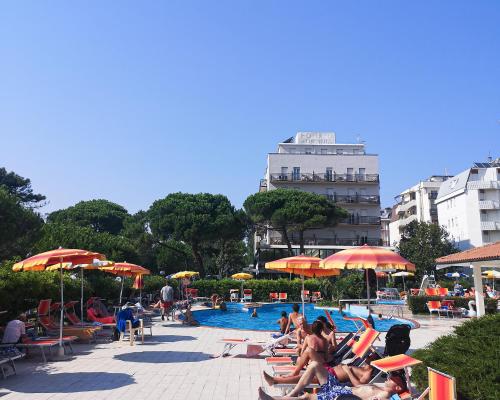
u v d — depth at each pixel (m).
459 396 5.97
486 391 5.72
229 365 11.22
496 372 6.02
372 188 69.00
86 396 8.13
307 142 76.50
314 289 42.00
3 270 13.85
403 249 56.47
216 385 9.05
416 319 24.22
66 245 27.56
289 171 68.81
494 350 6.59
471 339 7.28
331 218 58.50
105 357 12.35
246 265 74.19
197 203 51.84
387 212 106.12
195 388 8.80
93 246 28.69
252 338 16.58
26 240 18.88
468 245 64.56
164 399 7.96
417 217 81.38
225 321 27.33
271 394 8.41
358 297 35.38
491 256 16.62
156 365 11.19
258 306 35.09
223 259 56.12
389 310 27.28
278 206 56.50
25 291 13.78
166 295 23.48
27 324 14.27
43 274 16.41
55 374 10.09
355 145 74.75
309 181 68.12
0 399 7.90
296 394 7.11
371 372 7.50
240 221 54.00
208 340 15.95
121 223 67.06
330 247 65.38
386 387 6.56
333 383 7.13
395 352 7.92
